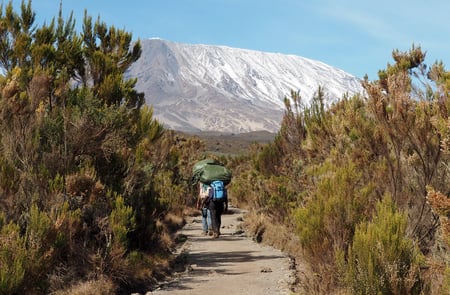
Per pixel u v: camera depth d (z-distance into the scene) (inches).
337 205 275.6
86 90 364.2
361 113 361.4
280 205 524.7
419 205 278.7
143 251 367.2
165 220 620.4
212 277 339.0
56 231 258.1
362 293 214.2
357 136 364.5
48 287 258.1
